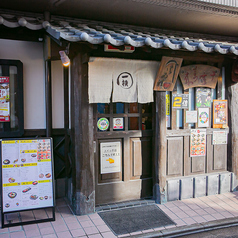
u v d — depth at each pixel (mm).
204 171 6695
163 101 5949
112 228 4867
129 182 6078
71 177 5879
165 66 5617
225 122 6805
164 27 6969
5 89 5617
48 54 5289
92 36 4559
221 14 6062
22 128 5738
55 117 6219
